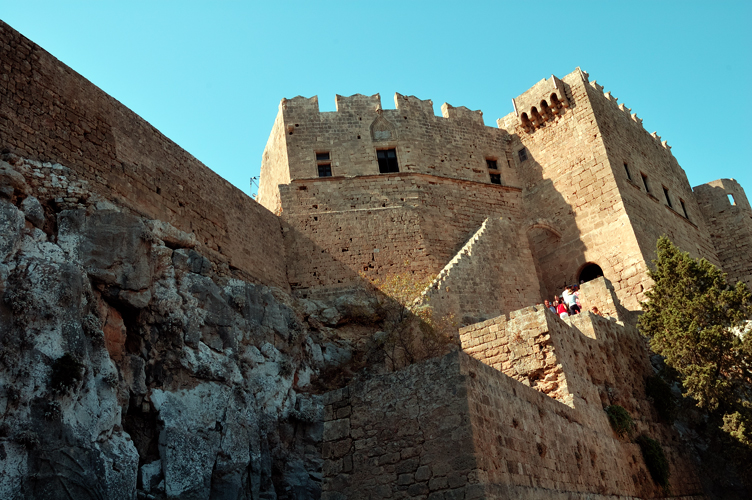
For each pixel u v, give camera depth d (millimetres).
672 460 21781
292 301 33781
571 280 39438
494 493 11492
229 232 32281
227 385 26125
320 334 33188
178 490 22438
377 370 30719
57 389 19812
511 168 44625
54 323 20766
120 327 23969
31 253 21875
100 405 21078
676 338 24000
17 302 20188
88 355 21344
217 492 23688
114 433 21312
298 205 37906
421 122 43219
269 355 29031
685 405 23484
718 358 23500
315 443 28594
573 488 14414
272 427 27391
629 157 43031
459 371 12477
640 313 28797
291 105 41344
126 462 21000
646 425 21594
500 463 12203
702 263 25750
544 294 39688
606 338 22250
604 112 43156
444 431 12094
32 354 19906
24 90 24656
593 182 40344
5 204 21672
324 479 12820
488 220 37562
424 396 12617
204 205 31188
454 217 40750
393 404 12875
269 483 25750
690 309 24422
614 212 38938
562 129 42906
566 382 17219
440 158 42594
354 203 39062
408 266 37469
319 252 36719
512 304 35500
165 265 26375
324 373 31672
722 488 22922
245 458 25047
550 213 41688
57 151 25016
